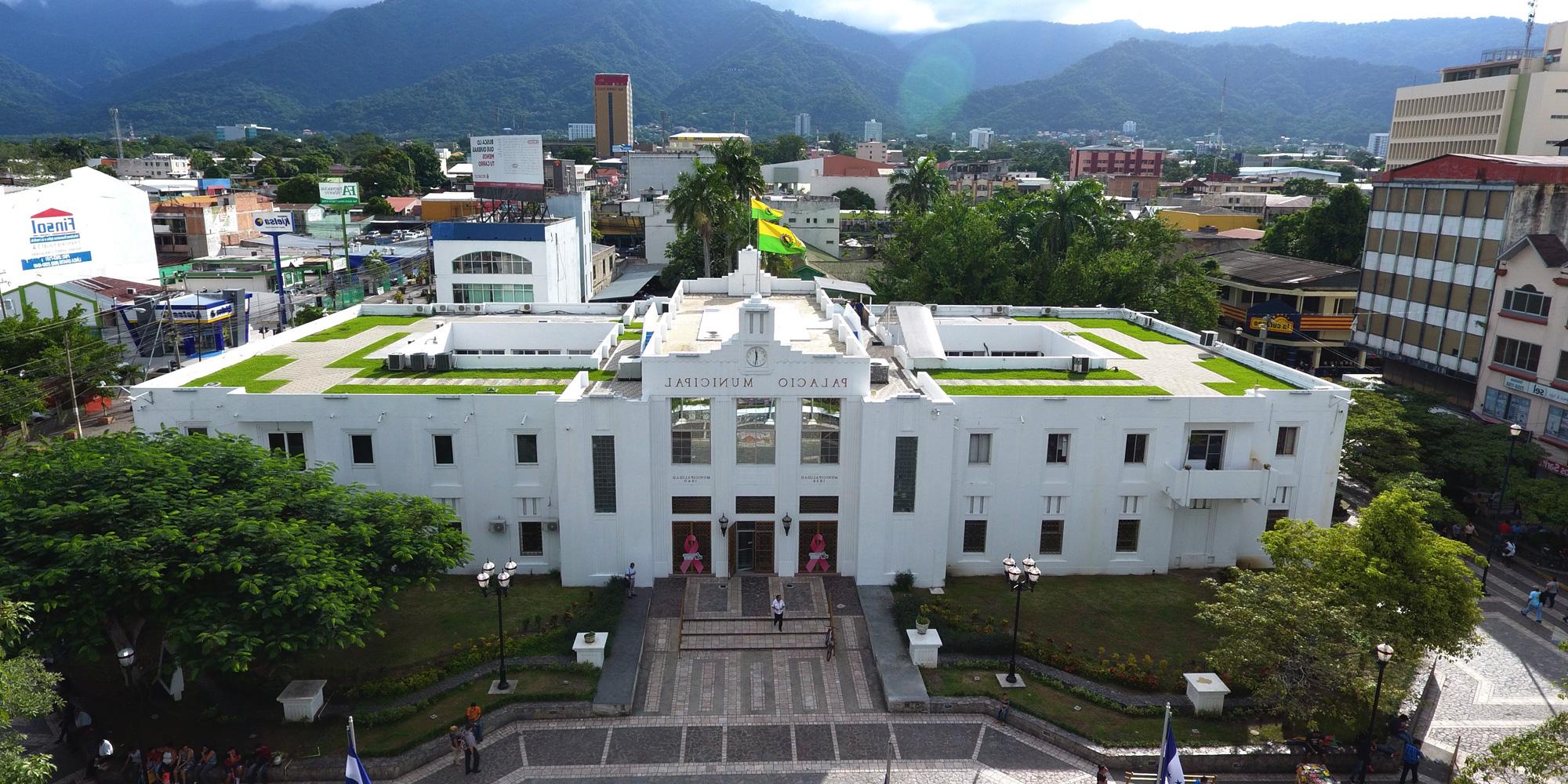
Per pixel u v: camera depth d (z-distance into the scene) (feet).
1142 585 153.58
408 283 419.54
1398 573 115.44
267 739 113.29
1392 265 249.14
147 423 146.41
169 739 113.39
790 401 145.38
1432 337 234.58
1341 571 118.21
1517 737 93.81
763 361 143.43
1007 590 150.92
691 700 124.16
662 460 147.64
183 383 157.79
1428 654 137.59
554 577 153.79
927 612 139.54
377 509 126.41
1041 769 111.75
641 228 488.44
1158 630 139.44
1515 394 204.74
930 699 122.11
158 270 375.45
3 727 83.87
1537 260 199.31
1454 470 191.72
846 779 109.81
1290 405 152.35
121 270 345.10
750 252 233.96
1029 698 123.44
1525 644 141.69
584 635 130.62
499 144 306.35
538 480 151.02
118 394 250.98
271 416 146.51
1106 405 149.69
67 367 219.61
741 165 322.55
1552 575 166.20
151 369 272.31
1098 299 263.70
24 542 102.06
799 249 251.19
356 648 131.54
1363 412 191.93
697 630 138.72
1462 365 223.71
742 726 119.14
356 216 591.78
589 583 150.30
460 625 138.10
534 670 127.85
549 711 119.96
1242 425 152.56
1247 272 335.88
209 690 122.01
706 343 170.60
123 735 113.70
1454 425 191.31
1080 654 132.16
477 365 170.71
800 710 122.42
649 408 144.05
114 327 285.23
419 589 148.66
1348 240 355.15
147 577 99.25
